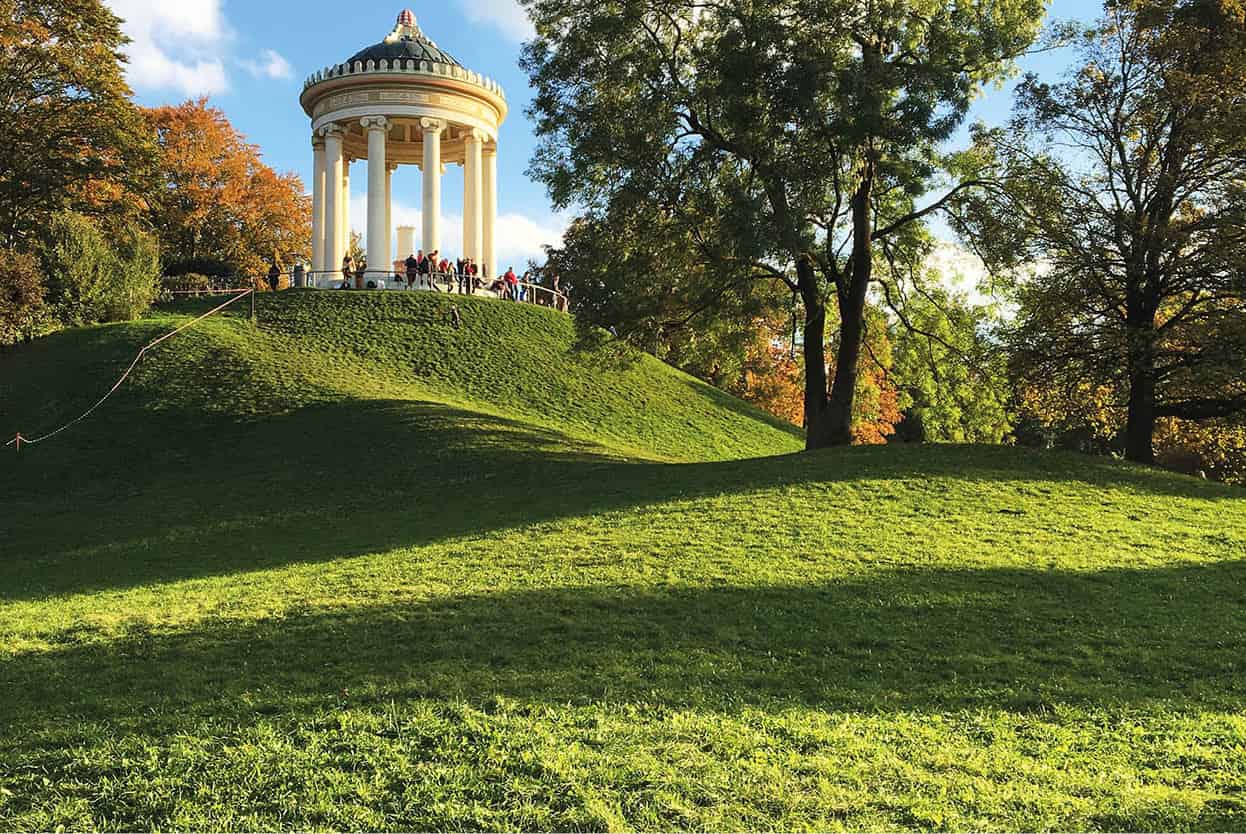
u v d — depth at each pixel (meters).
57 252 42.25
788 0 25.52
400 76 51.09
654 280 28.41
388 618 12.51
